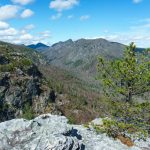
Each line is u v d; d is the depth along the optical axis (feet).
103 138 89.40
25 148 68.90
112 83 93.35
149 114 91.86
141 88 92.38
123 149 84.23
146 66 91.45
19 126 75.15
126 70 90.99
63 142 70.59
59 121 84.64
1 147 68.59
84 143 81.82
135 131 93.45
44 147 68.80
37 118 83.76
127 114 93.35
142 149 88.02
